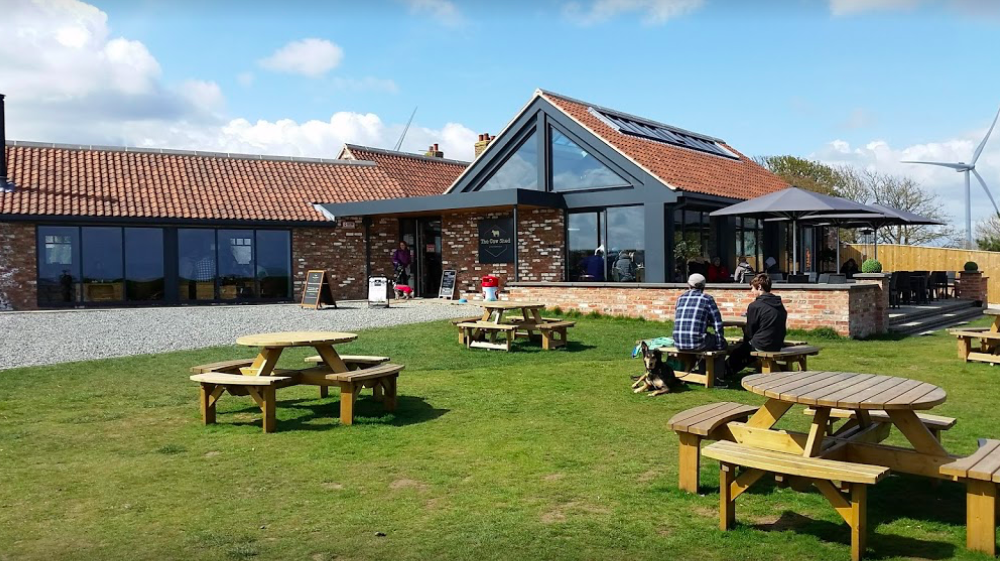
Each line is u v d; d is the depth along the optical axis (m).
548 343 12.52
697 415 5.61
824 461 4.47
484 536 4.58
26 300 20.91
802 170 49.78
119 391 9.23
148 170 24.38
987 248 35.69
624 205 19.86
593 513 4.98
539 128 21.25
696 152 24.75
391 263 25.45
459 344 13.05
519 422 7.58
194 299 22.88
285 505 5.23
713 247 21.70
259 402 7.29
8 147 23.27
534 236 21.70
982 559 4.22
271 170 26.48
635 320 16.33
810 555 4.29
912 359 11.33
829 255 27.95
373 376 7.73
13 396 8.93
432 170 30.64
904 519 4.85
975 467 4.36
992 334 11.01
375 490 5.53
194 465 6.20
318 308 19.98
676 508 5.07
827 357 11.51
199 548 4.45
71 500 5.38
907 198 46.44
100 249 21.78
